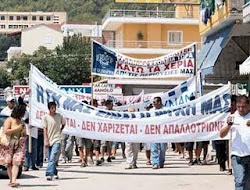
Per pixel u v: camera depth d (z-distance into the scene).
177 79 58.06
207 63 26.38
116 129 17.41
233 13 23.28
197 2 36.94
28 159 18.33
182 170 18.56
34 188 13.91
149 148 20.66
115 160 23.34
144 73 19.36
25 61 86.94
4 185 14.52
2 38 164.50
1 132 14.13
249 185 10.19
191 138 17.25
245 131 10.12
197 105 17.25
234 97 15.39
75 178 16.22
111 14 62.06
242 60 27.81
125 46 61.34
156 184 14.80
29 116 17.77
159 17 62.22
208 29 27.03
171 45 62.09
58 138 15.75
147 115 17.39
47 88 17.73
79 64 76.94
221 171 18.03
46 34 115.50
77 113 17.52
